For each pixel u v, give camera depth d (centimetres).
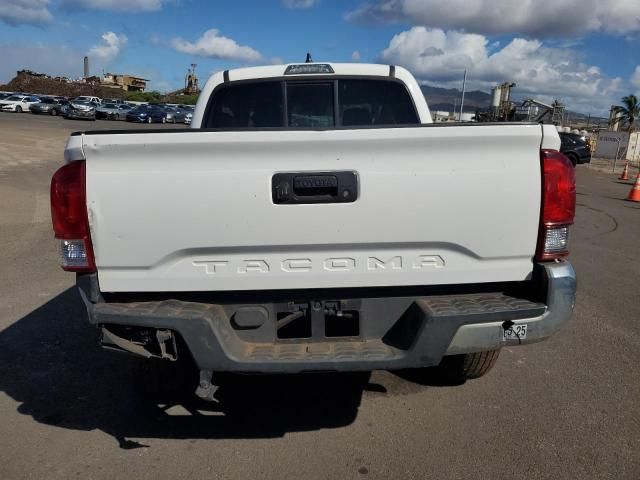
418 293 296
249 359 272
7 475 290
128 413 357
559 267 283
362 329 295
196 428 339
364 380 401
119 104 5281
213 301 291
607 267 725
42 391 385
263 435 330
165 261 279
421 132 267
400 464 300
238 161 269
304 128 266
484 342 281
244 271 282
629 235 973
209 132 264
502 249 283
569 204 280
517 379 401
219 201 272
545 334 283
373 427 338
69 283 628
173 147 265
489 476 289
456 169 273
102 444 321
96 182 270
